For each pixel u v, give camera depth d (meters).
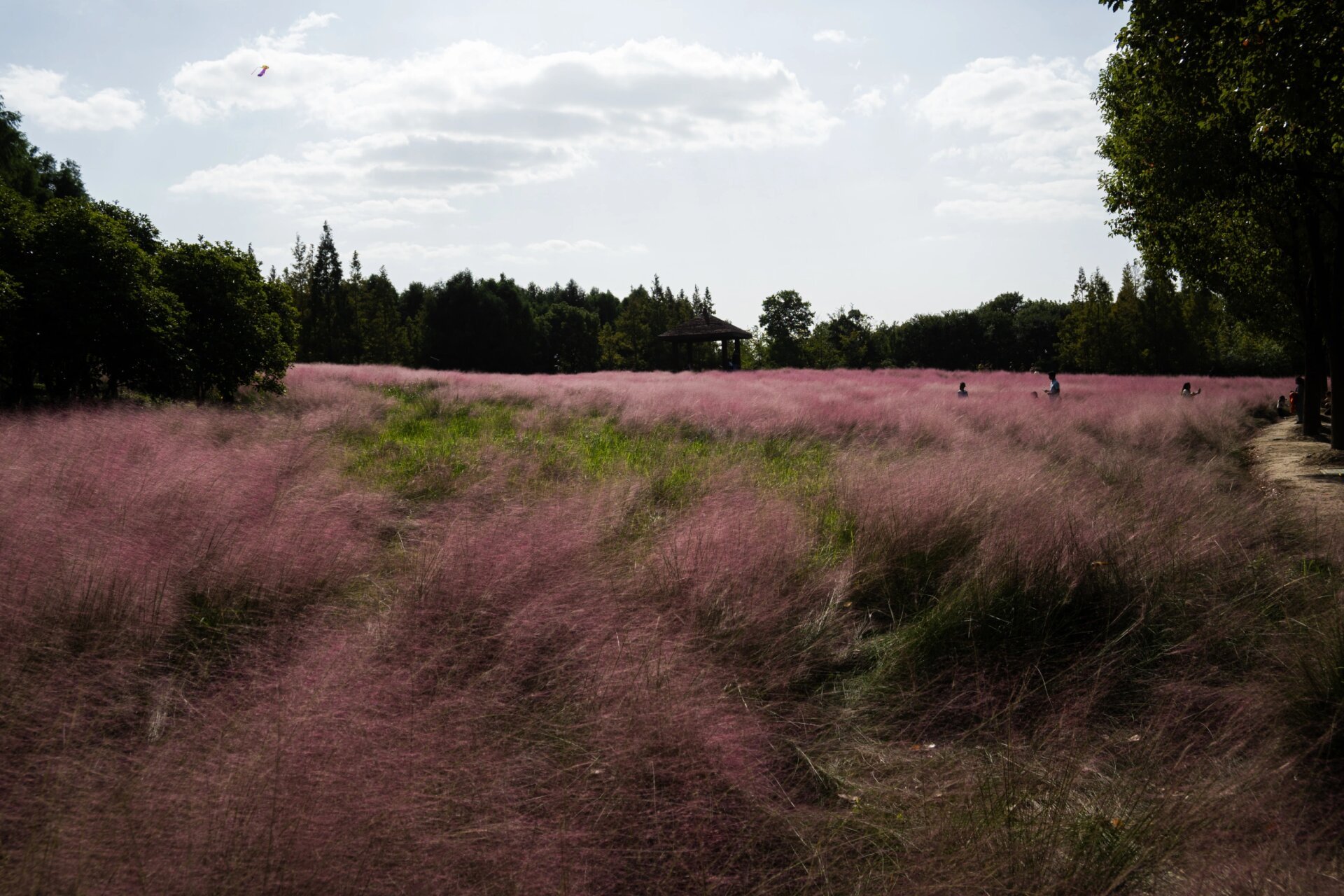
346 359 58.16
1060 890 2.36
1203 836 2.58
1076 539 4.92
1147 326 55.59
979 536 5.45
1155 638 4.23
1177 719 3.44
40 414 9.20
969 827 2.66
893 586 5.10
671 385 23.84
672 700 3.16
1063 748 3.25
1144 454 11.19
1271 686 3.49
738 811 2.74
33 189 27.80
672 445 10.73
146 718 3.10
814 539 5.58
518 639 3.69
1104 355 56.38
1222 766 3.06
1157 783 2.94
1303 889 2.35
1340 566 5.00
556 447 10.26
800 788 3.01
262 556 4.48
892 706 3.75
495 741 2.91
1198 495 6.59
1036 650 4.08
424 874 2.19
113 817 2.33
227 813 2.33
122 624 3.74
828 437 13.09
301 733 2.70
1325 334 14.48
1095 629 4.31
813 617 4.50
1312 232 14.35
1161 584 4.60
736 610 4.31
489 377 30.34
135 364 12.69
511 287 66.69
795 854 2.58
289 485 6.21
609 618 3.95
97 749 2.79
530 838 2.40
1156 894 2.39
